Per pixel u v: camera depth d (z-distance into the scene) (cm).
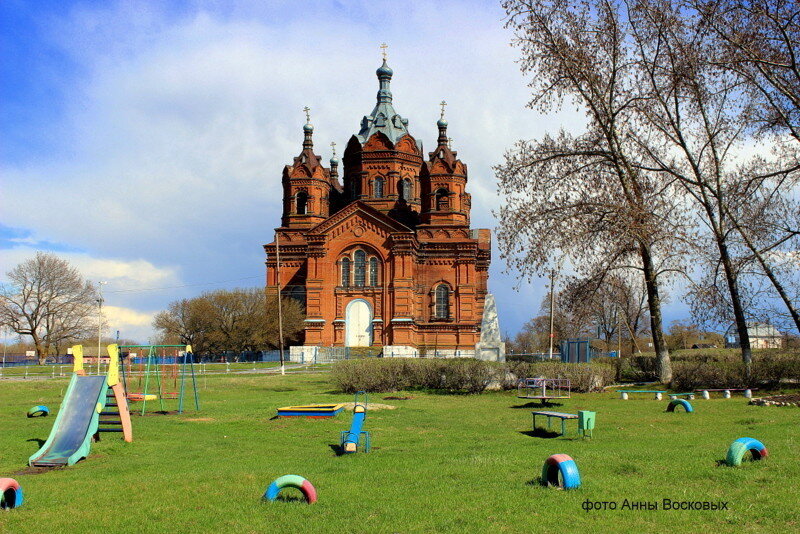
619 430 1892
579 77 3403
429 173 8088
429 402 2781
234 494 1181
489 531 912
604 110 3394
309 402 2905
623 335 10712
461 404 2692
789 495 1023
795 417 1988
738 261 3356
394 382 3281
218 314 8488
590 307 3688
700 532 885
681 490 1085
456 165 8062
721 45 3316
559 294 3566
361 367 3294
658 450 1459
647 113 3375
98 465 1576
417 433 1945
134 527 1003
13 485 1139
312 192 8325
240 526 983
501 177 3572
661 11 3297
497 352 3862
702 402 2573
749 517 939
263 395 3434
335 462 1498
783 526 895
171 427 2164
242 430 2086
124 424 1891
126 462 1603
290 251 8219
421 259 7931
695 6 3281
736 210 3381
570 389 3064
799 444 1427
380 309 7638
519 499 1065
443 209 8044
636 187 3356
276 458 1612
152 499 1173
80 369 1855
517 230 3425
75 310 9181
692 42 3353
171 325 9006
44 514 1091
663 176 3538
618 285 3625
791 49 3023
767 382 3005
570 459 1151
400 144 8600
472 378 3141
